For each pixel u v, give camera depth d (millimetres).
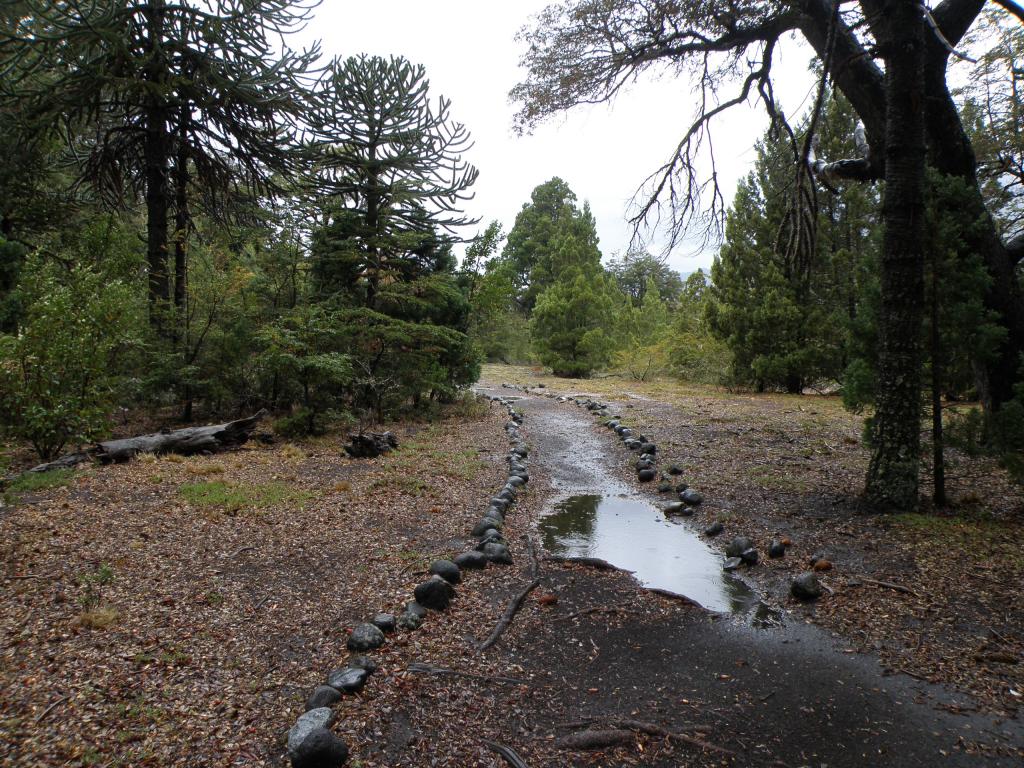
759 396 18938
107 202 12672
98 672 3100
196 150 11867
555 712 3045
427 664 3422
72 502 5949
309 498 6609
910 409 5918
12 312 8492
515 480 7848
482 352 15477
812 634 3930
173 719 2775
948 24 6660
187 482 6957
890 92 5691
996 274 6629
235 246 13992
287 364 9852
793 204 6902
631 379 26375
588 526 6414
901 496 5957
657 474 8625
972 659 3477
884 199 5828
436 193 12102
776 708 3102
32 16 10102
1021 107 12641
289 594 4254
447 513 6457
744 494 7277
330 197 12797
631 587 4754
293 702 2984
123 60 9742
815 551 5277
